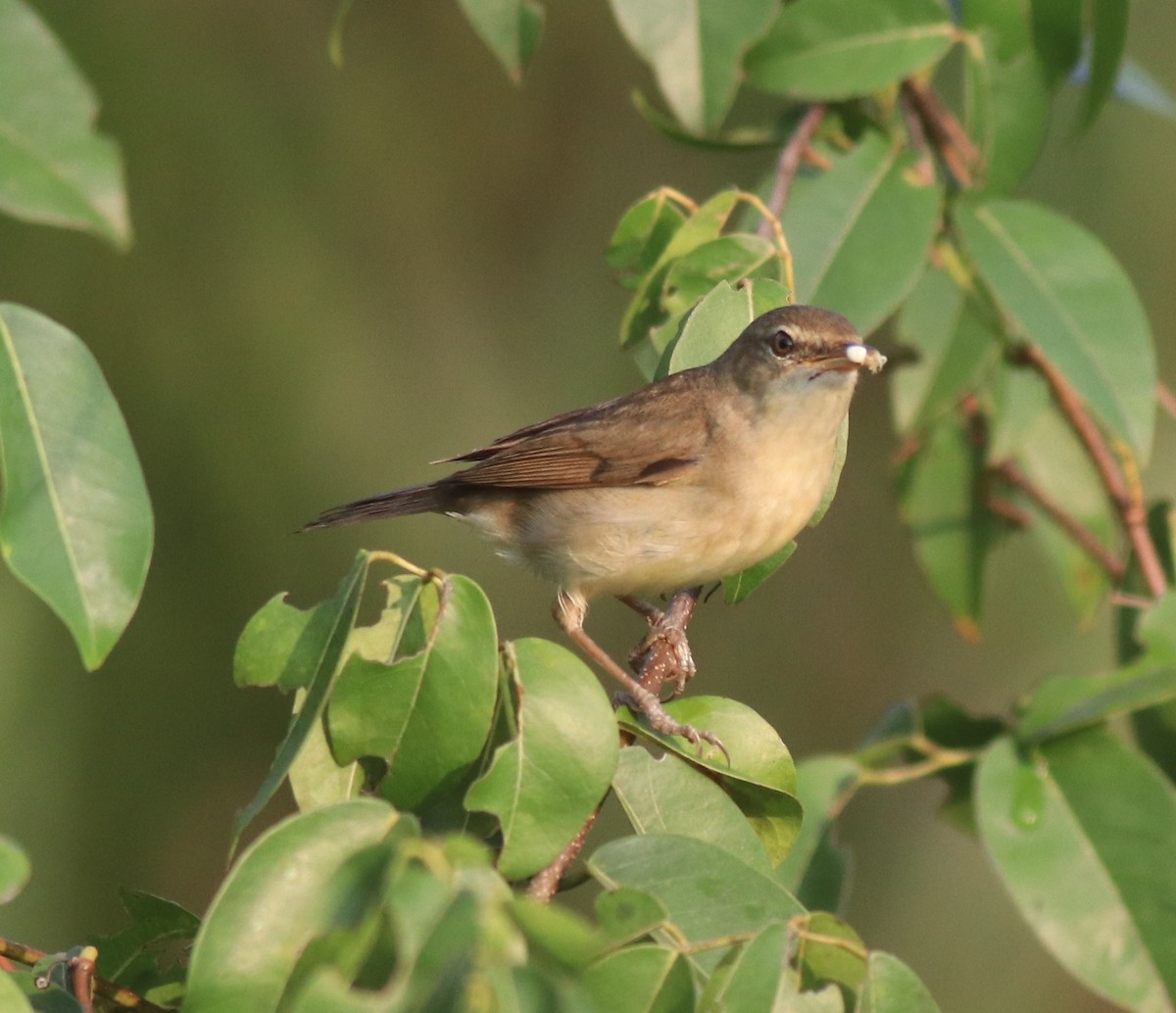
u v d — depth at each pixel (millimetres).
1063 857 8664
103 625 6379
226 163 13781
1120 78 11945
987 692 15773
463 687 6402
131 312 13289
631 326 9477
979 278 11297
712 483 9008
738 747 7320
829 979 5945
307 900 5199
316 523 10039
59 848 12555
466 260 15680
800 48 10078
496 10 9125
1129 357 9555
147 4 13844
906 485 12625
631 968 5551
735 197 8898
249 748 13773
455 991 4609
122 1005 6488
